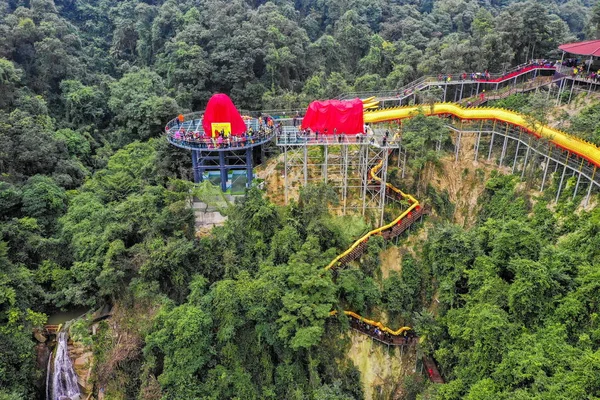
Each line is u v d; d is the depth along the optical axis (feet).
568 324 109.50
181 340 119.24
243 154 190.49
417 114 177.88
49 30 236.22
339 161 176.04
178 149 180.24
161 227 142.31
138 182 175.73
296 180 171.94
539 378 99.40
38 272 140.46
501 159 171.22
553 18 293.43
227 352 125.39
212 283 138.51
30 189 159.02
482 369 117.29
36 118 201.26
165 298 131.23
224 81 239.50
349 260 147.23
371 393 139.64
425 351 136.77
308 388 129.59
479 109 178.60
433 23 310.86
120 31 281.74
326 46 275.18
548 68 208.33
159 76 249.55
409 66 245.04
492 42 227.81
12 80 204.03
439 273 144.36
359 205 164.76
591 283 108.06
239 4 272.72
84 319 136.46
